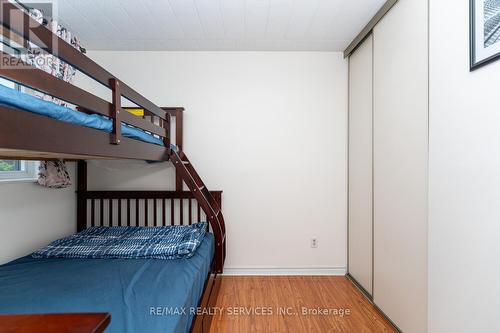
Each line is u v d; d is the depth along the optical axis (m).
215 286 1.99
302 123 2.61
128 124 1.38
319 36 2.30
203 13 1.96
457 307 1.18
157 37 2.32
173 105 2.60
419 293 1.47
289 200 2.61
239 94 2.60
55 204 2.21
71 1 1.79
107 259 1.71
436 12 1.33
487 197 1.03
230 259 2.61
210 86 2.60
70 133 0.91
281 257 2.62
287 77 2.60
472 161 1.10
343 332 1.69
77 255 1.74
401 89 1.65
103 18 2.01
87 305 1.12
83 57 0.99
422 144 1.45
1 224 1.70
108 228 2.34
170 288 1.28
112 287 1.29
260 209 2.61
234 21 2.07
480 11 1.06
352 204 2.48
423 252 1.44
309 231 2.62
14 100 0.69
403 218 1.63
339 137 2.61
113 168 2.57
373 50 2.04
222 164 2.61
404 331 1.61
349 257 2.56
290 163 2.61
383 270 1.88
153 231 2.25
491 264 1.01
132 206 2.59
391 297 1.77
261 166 2.61
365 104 2.20
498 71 0.98
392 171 1.76
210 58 2.60
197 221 2.57
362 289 2.22
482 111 1.06
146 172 2.59
